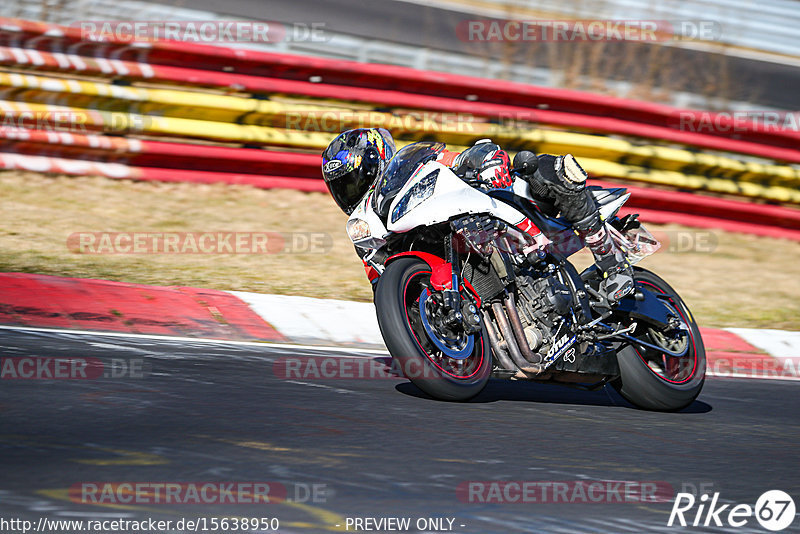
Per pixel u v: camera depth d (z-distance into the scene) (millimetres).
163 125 27141
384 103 29359
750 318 25344
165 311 19500
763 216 33719
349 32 42125
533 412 14359
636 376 15289
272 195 28812
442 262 13828
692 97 37906
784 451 13242
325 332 20062
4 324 17297
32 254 22188
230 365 15844
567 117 31172
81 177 27234
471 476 10516
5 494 8719
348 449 11172
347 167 14250
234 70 28109
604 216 15609
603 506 9875
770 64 43312
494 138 29922
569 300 14461
